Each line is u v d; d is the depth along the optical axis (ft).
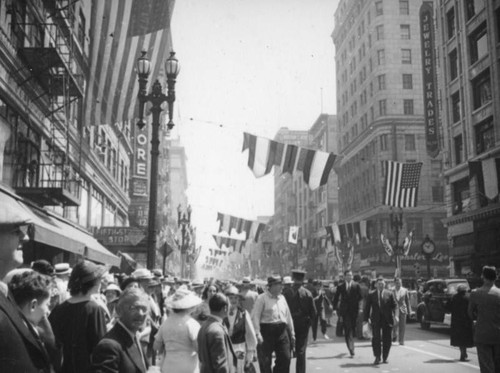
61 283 23.35
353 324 41.37
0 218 35.12
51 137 62.08
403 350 44.50
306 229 336.29
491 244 102.12
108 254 65.92
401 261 183.42
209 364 17.46
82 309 15.43
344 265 206.69
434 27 130.52
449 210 123.85
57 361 12.68
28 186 55.26
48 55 51.08
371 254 193.67
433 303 61.72
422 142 201.46
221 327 18.11
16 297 11.44
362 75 229.25
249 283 31.45
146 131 157.48
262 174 59.62
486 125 110.22
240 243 134.21
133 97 63.87
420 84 208.03
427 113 129.08
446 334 59.16
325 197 286.87
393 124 202.18
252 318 27.37
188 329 18.24
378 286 38.24
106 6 64.49
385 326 37.47
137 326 12.54
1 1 46.44
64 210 69.26
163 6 64.75
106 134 100.37
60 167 67.51
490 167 84.48
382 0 214.48
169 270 228.84
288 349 27.94
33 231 39.83
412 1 213.66
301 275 31.22
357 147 230.48
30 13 55.42
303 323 30.53
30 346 9.05
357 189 230.07
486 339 25.48
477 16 112.47
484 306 25.79
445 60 128.16
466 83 116.88
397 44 210.38
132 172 140.26
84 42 77.00
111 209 111.24
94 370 11.65
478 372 33.50
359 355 41.83
